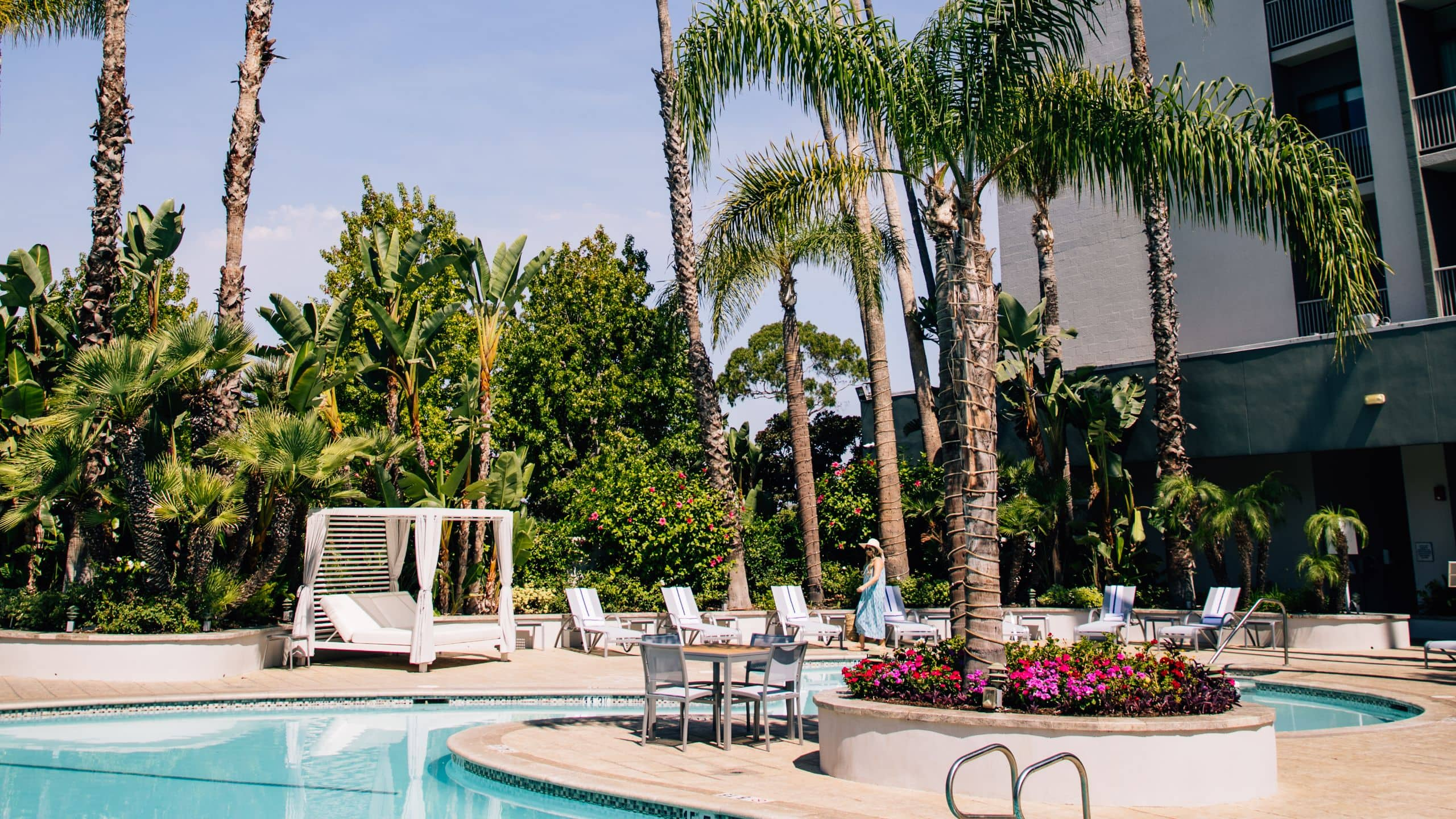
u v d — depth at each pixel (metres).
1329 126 20.36
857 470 20.41
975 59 7.80
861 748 6.82
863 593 16.03
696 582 18.17
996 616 7.12
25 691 11.09
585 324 25.88
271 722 10.43
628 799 6.39
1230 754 6.27
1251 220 8.66
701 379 18.31
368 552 16.48
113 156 13.54
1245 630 16.20
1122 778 6.11
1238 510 15.74
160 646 12.16
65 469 12.34
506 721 10.59
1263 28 20.56
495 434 25.39
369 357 16.94
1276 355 17.42
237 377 13.97
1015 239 24.39
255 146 14.27
